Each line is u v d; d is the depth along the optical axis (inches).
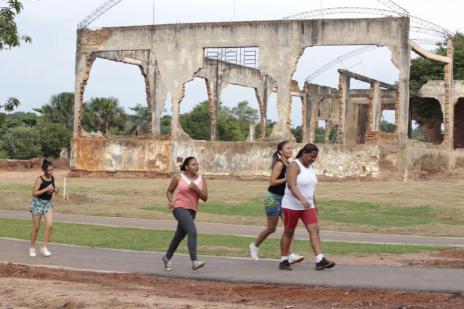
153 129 1950.1
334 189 1416.1
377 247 703.7
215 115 2150.6
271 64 1740.9
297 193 499.2
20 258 603.8
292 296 416.2
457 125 2534.5
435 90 2377.0
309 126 2507.4
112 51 1903.3
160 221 996.6
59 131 3019.2
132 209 1134.4
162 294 426.0
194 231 516.4
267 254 634.2
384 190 1385.3
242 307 372.8
